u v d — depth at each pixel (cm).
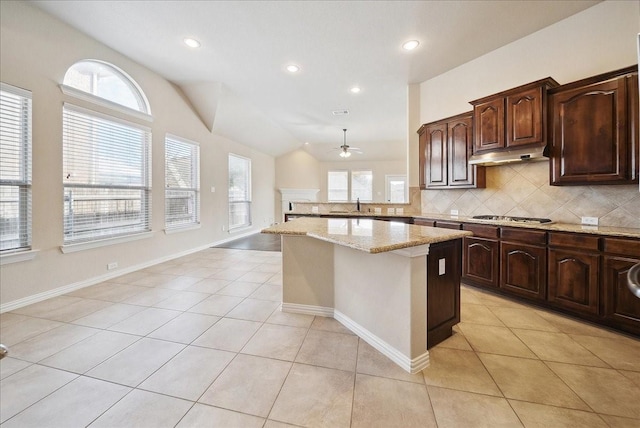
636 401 144
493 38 312
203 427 129
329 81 430
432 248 191
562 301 240
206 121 540
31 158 269
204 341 205
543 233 252
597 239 220
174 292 309
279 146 847
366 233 198
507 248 278
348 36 310
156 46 336
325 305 250
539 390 153
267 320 241
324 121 657
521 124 279
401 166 963
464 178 351
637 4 240
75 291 309
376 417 135
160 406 142
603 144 233
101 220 347
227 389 154
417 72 396
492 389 154
